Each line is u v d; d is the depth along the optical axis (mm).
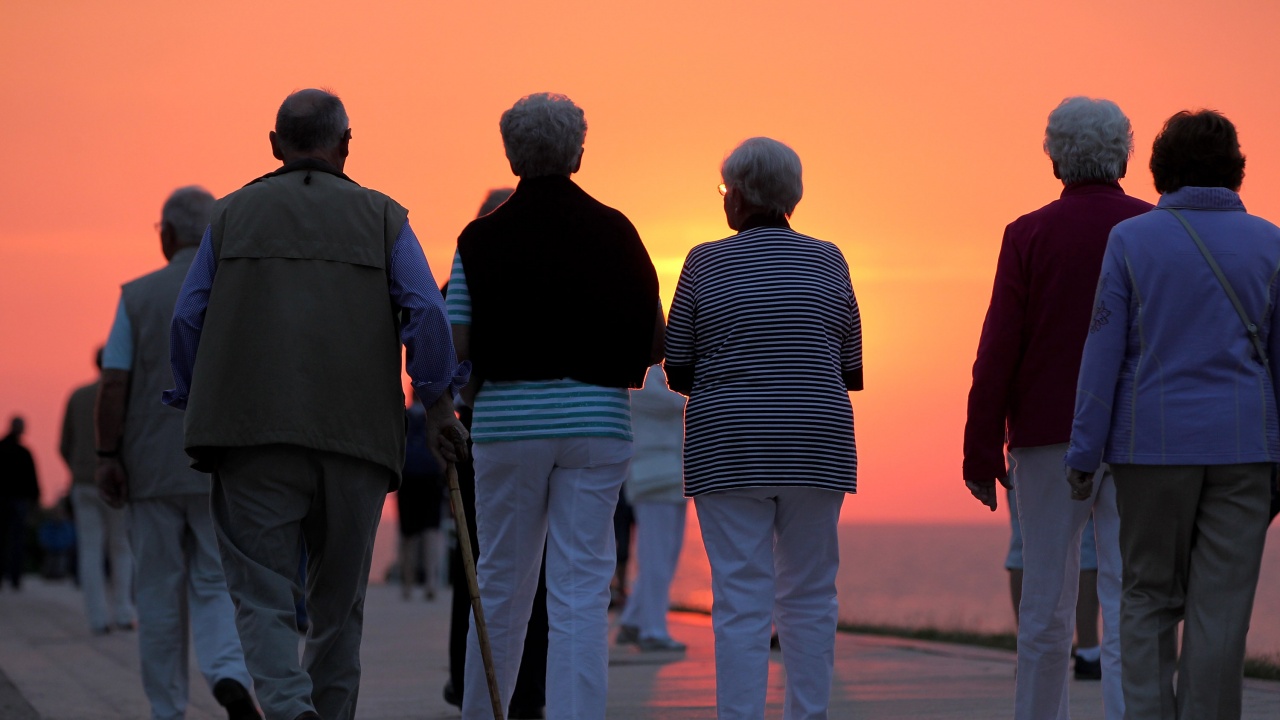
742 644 9484
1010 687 14578
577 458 9750
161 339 12359
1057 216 9539
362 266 9281
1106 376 8492
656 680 15656
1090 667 14695
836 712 12922
